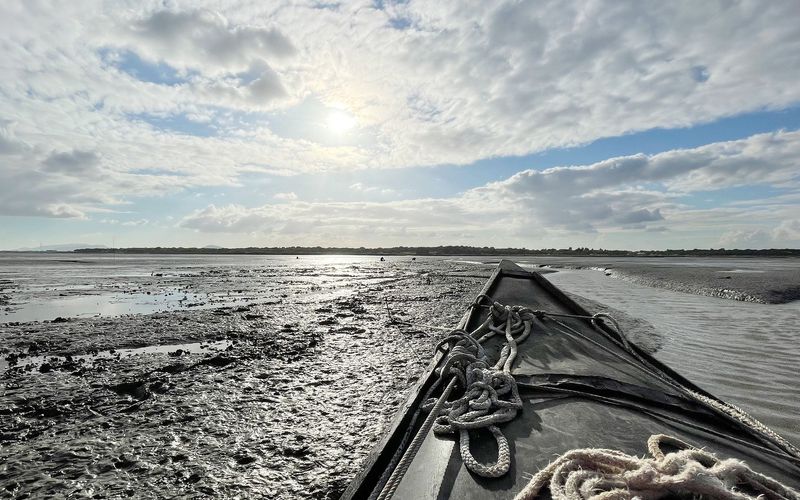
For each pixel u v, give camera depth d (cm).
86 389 539
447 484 214
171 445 388
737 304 1278
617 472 196
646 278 2225
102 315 1166
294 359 688
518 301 627
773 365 605
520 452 239
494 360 395
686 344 746
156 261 6644
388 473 244
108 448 382
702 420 297
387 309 1277
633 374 355
